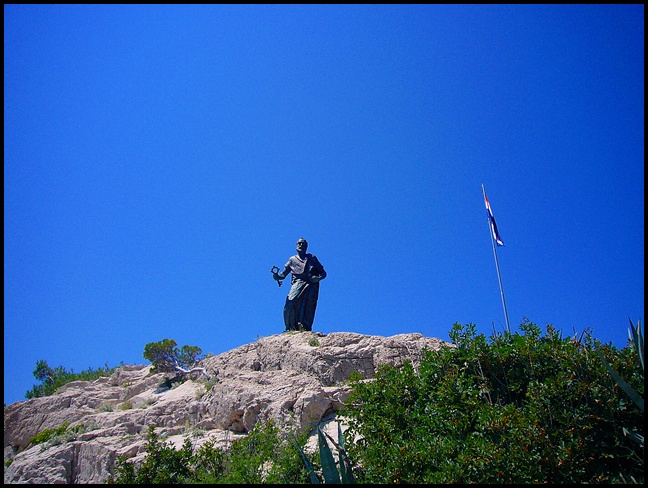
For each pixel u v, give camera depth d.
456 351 25.53
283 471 22.58
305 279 40.31
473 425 22.97
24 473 27.81
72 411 36.22
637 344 21.81
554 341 24.91
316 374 32.34
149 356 41.00
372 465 21.81
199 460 25.41
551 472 20.58
